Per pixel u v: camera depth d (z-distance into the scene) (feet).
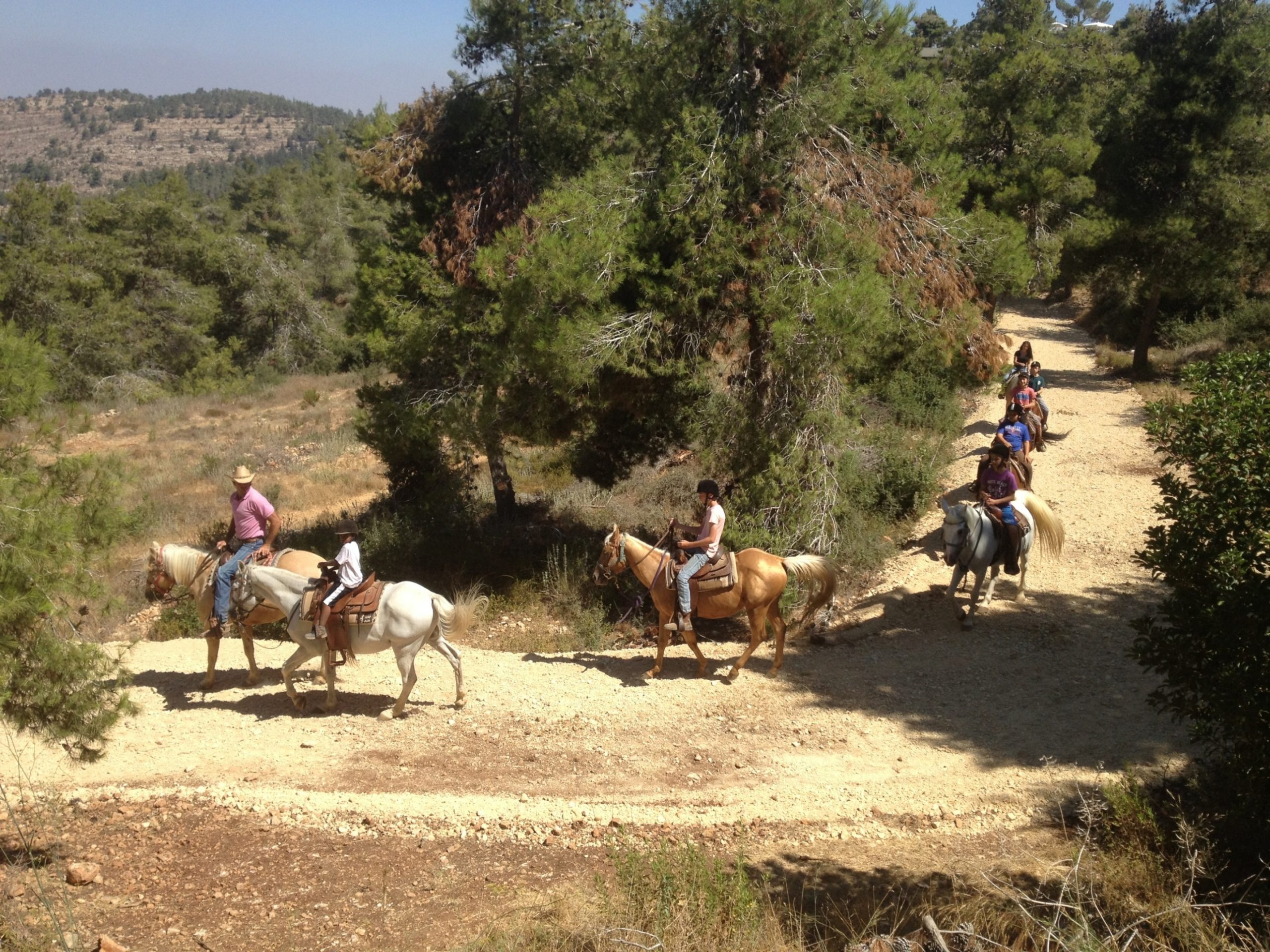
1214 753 31.07
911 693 38.81
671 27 51.98
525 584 59.82
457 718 36.83
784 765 33.45
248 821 29.22
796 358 46.73
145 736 35.12
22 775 32.71
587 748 34.68
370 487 92.43
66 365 148.15
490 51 63.62
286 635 49.44
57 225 171.12
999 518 44.70
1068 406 89.76
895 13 52.13
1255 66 96.17
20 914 23.84
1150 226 96.27
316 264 231.30
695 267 49.37
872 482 62.54
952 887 24.88
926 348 53.01
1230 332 107.65
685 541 39.81
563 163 64.44
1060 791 30.89
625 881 23.41
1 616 23.73
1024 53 132.67
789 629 48.62
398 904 24.76
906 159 57.62
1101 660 40.63
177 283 173.99
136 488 92.58
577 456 69.62
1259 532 22.30
